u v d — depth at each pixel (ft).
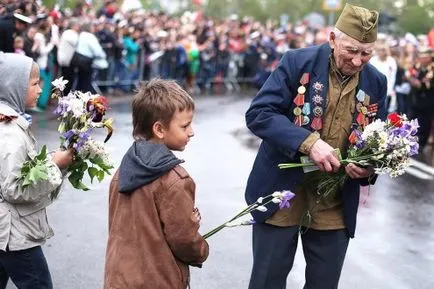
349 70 11.98
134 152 9.98
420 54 46.19
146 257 9.79
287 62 12.40
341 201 12.78
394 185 31.48
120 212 10.07
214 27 81.76
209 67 77.97
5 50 37.78
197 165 32.19
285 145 11.89
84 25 47.78
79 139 11.55
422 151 44.45
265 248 12.84
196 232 9.86
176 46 67.05
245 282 17.95
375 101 12.49
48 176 11.11
